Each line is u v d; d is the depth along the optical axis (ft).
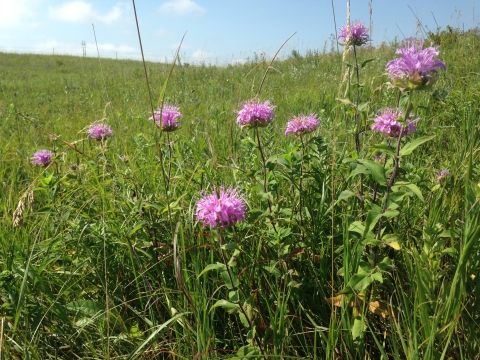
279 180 10.08
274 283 7.83
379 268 6.33
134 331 7.23
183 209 9.07
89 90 37.17
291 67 36.24
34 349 6.24
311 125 8.71
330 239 7.97
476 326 6.00
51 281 8.16
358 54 26.76
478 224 5.98
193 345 6.38
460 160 9.92
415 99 15.40
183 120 17.69
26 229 9.43
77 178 10.67
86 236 8.30
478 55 21.95
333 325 6.05
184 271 7.30
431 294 6.04
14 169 14.15
